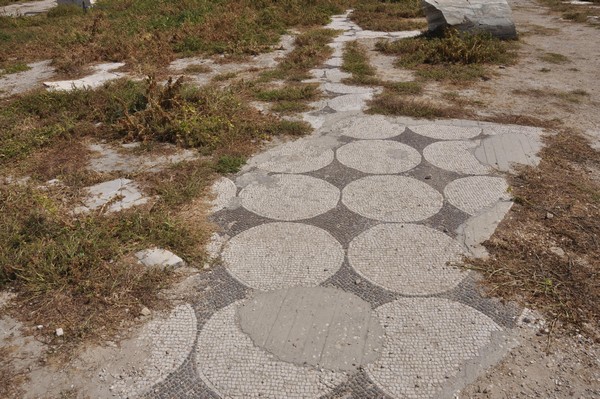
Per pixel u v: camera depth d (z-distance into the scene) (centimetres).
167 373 202
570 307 233
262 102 512
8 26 1001
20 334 220
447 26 748
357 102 508
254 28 842
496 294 243
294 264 266
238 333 221
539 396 191
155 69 650
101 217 300
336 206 321
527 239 283
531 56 689
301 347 214
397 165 374
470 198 327
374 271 261
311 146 408
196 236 285
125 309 233
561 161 375
